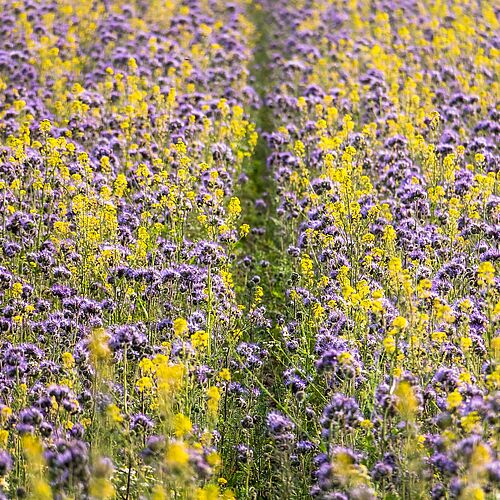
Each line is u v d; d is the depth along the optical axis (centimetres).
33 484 832
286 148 2070
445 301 1134
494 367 980
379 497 886
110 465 859
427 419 973
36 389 1009
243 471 1051
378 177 1764
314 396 1146
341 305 1198
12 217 1434
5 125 1827
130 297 1292
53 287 1288
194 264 1498
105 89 2189
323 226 1441
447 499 855
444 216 1461
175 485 867
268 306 1522
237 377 1214
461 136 1914
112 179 1642
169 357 1101
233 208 1479
